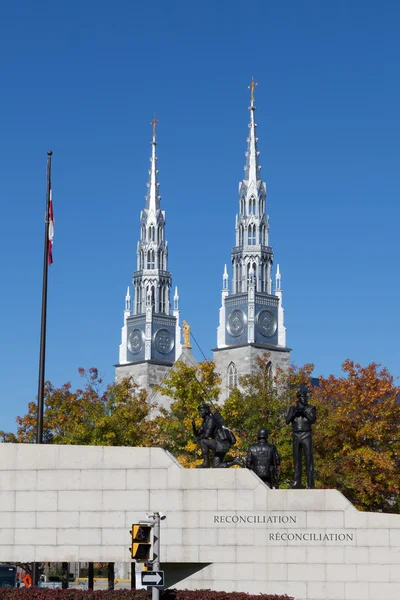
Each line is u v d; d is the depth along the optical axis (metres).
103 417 84.94
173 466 43.19
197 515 42.78
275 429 80.69
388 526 41.84
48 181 51.88
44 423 87.75
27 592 37.66
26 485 43.59
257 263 191.62
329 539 42.06
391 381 79.44
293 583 41.94
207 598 36.84
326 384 82.19
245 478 42.81
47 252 50.56
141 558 31.45
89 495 43.38
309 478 45.53
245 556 42.34
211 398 85.38
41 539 43.19
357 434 75.69
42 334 49.03
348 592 41.62
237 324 188.88
